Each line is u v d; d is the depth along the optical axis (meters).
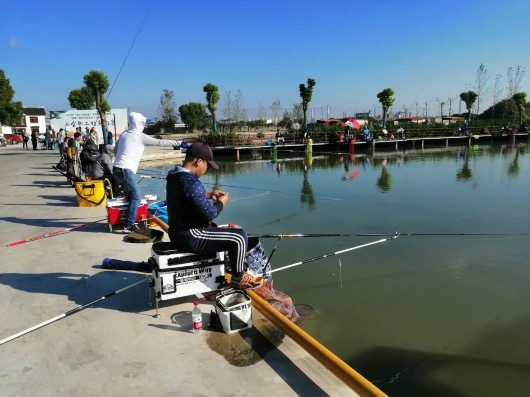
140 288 3.44
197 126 45.94
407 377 3.03
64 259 4.18
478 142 34.03
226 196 3.17
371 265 5.20
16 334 2.71
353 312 4.00
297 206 8.77
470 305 4.14
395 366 3.16
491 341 3.49
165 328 2.79
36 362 2.41
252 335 2.70
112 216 5.21
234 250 2.82
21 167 13.52
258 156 24.61
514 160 19.47
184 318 2.93
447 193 10.52
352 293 4.41
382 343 3.47
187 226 2.76
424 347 3.42
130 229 5.17
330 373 2.30
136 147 5.11
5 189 8.84
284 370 2.33
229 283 3.00
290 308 3.69
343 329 3.69
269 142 25.42
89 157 8.45
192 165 2.82
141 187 11.73
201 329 2.76
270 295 3.59
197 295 3.31
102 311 3.04
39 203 7.23
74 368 2.35
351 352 3.34
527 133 35.53
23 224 5.69
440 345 3.44
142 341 2.63
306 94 33.72
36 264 4.04
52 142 25.06
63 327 2.81
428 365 3.17
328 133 28.31
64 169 12.34
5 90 36.03
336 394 2.13
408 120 45.34
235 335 2.70
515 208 8.61
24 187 9.12
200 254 2.86
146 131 45.09
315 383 2.22
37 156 18.72
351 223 7.29
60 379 2.25
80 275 3.75
